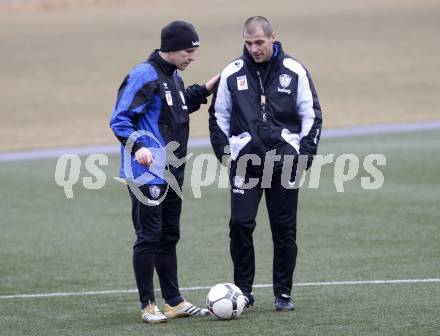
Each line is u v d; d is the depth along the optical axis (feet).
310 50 442.91
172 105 86.48
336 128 268.62
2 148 252.83
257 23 86.22
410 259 113.19
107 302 95.76
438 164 194.18
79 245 130.52
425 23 510.17
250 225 88.58
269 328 81.25
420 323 81.56
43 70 412.16
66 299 97.66
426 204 152.56
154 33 525.34
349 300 92.17
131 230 141.28
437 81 355.36
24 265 117.50
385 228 134.41
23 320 87.97
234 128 88.84
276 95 87.71
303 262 113.50
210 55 428.97
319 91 347.15
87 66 421.18
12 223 149.79
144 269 85.76
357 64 401.29
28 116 313.12
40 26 583.99
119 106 85.05
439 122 271.49
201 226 141.28
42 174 203.10
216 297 85.05
